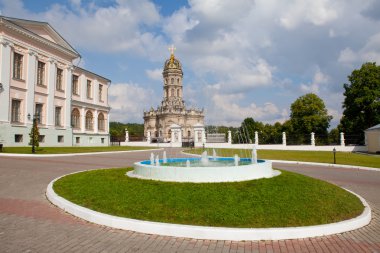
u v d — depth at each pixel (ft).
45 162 67.87
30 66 114.32
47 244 21.61
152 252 20.84
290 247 22.44
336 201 32.32
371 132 137.59
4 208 29.99
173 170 36.99
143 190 32.89
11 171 51.85
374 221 29.60
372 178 57.16
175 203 28.91
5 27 102.47
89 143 158.40
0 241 21.83
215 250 21.56
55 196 32.63
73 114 147.64
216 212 26.96
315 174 62.18
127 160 82.43
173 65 358.43
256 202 29.53
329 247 22.59
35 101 117.19
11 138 104.99
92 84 163.84
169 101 351.87
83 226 25.71
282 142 170.09
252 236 23.59
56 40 128.26
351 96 168.86
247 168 38.24
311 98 204.33
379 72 162.40
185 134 343.05
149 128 357.82
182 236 23.85
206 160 63.41
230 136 186.70
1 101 101.81
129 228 25.00
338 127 189.67
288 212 27.63
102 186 35.68
